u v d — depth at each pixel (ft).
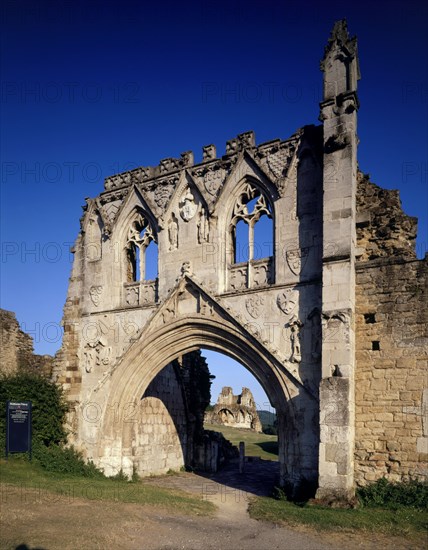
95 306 81.92
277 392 62.49
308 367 60.80
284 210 65.98
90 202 86.63
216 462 95.76
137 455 84.02
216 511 51.62
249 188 70.79
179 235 75.20
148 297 77.82
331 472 53.67
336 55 63.77
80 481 64.18
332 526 43.47
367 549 37.24
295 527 43.52
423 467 53.67
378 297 58.85
